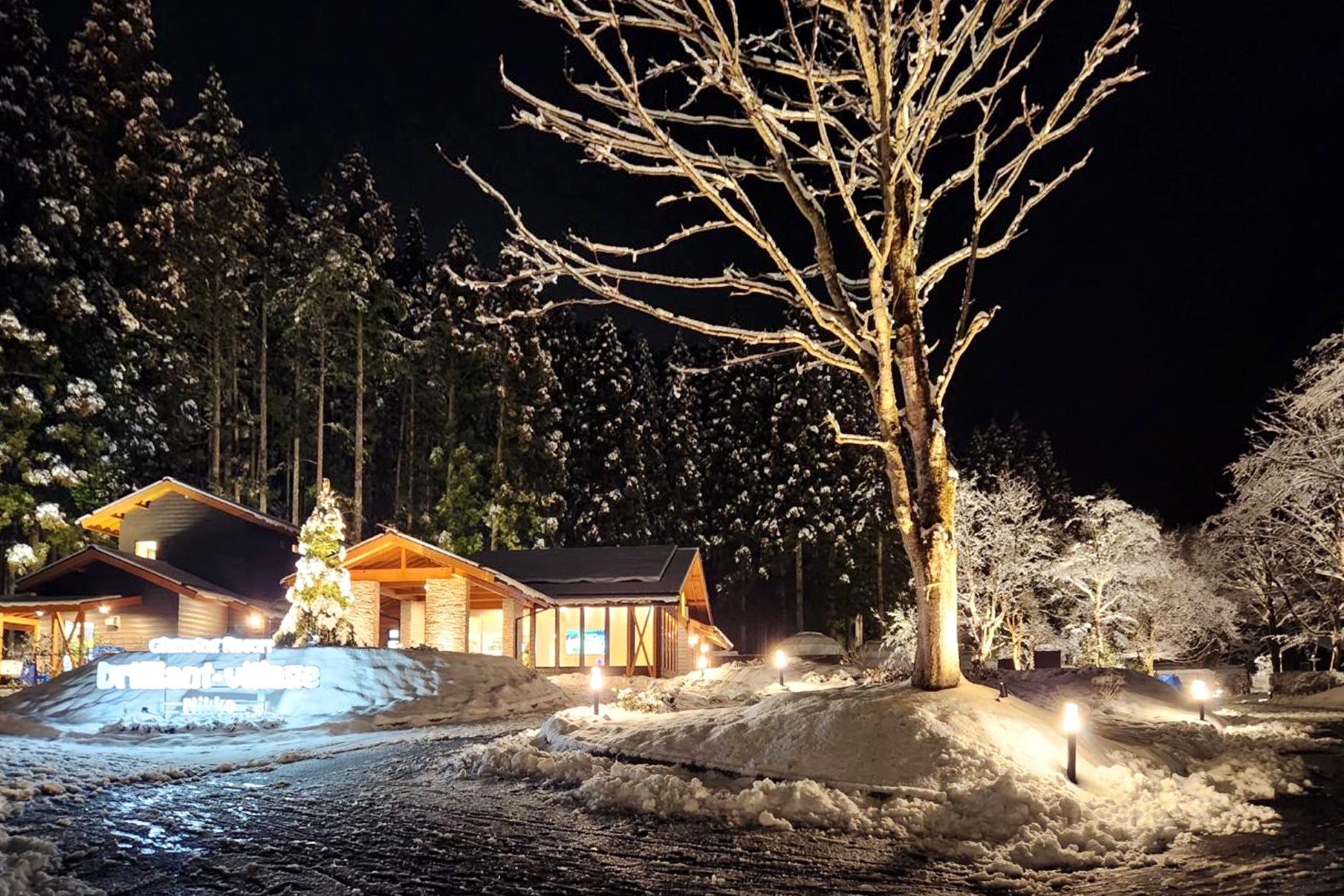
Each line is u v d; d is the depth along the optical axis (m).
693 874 7.82
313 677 21.80
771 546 66.88
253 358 55.66
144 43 49.00
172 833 9.33
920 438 13.07
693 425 72.31
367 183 62.38
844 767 10.54
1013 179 13.16
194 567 39.59
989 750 10.66
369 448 61.12
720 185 12.73
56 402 38.34
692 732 12.19
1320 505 32.84
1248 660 50.62
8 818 10.05
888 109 12.61
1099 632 41.38
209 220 48.56
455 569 33.28
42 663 32.66
